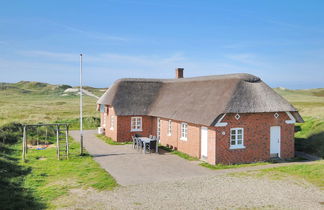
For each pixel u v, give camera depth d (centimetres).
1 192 1091
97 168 1554
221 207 979
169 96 2433
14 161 1650
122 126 2494
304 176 1356
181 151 2055
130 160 1784
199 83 2214
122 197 1089
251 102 1747
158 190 1177
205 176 1406
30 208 973
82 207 984
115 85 2730
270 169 1519
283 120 1889
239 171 1514
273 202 1023
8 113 4616
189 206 989
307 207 971
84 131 3166
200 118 1770
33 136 2508
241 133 1762
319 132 2300
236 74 1914
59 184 1258
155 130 2519
